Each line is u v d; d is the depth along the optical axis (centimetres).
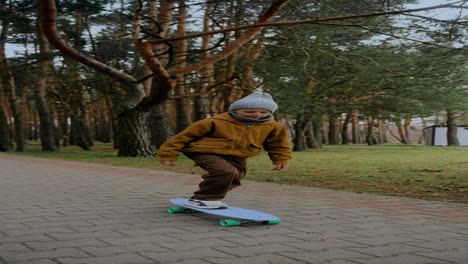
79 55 1449
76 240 338
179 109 2058
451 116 3394
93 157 1780
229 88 1797
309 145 2973
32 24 2133
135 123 1759
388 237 366
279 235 369
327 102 2220
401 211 508
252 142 440
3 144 2470
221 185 439
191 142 448
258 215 420
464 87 2223
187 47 1909
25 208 498
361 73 1905
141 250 309
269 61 1748
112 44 2109
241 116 430
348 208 528
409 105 2448
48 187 717
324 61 1823
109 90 2198
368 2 1213
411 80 2003
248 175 1034
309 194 664
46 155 1992
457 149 2748
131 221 425
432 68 1947
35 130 5369
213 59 1195
